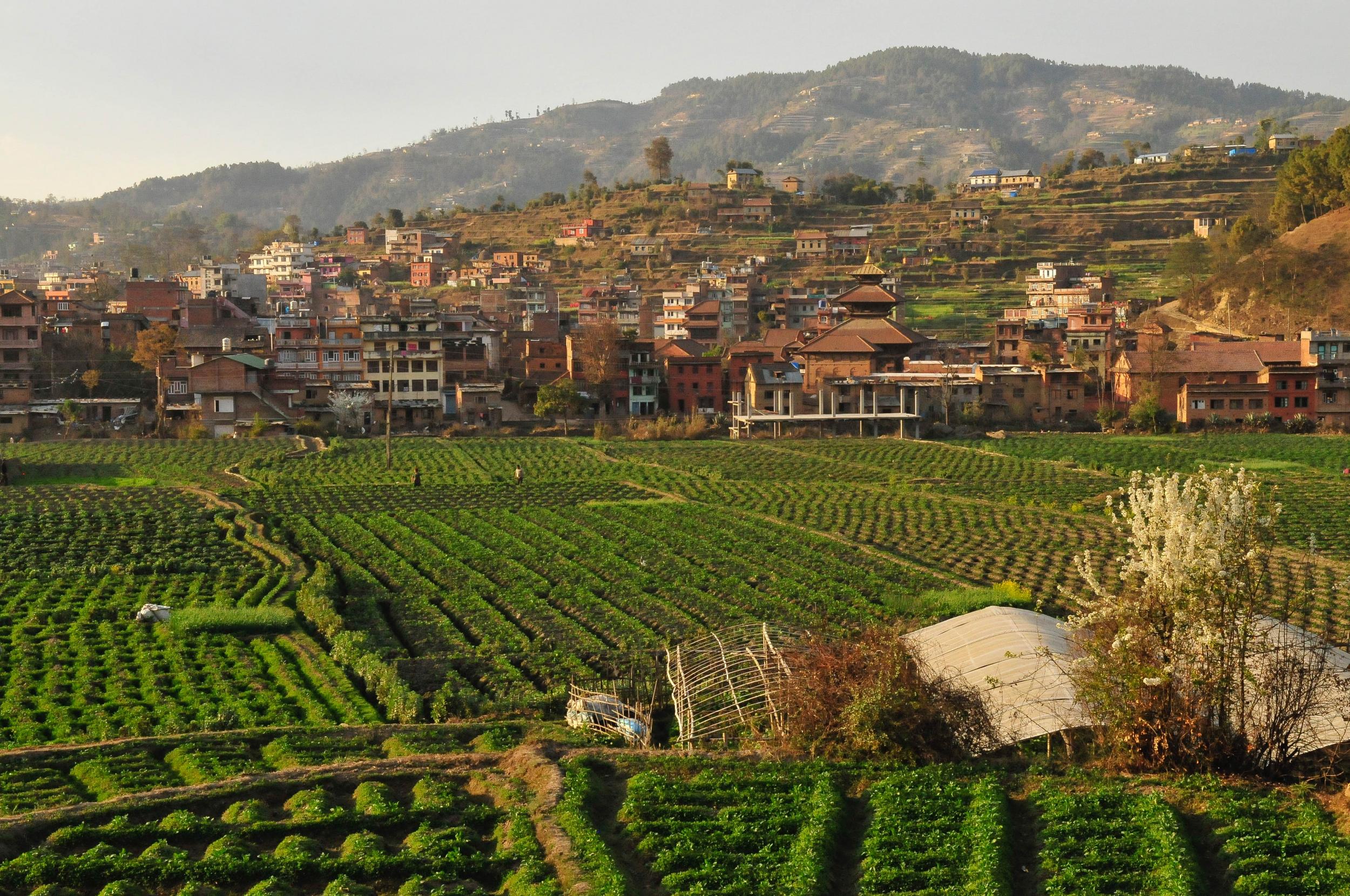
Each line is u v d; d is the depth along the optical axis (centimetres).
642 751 4791
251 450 16650
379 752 5266
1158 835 3700
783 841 3853
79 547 10412
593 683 6581
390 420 17000
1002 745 4606
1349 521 11594
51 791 4612
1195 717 4209
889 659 4650
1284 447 17025
